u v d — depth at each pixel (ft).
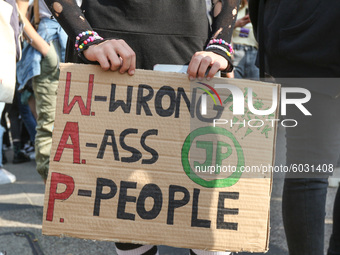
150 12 6.98
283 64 8.66
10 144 28.78
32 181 18.38
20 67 14.03
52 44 13.82
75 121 6.51
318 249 8.56
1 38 8.11
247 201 6.54
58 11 6.75
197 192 6.51
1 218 13.53
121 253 7.66
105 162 6.51
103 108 6.52
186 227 6.51
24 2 13.29
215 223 6.52
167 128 6.52
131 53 6.43
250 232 6.54
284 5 8.57
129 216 6.51
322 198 8.54
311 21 8.19
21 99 20.47
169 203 6.51
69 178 6.51
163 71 6.61
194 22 7.14
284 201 8.78
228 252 7.27
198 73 6.48
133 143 6.51
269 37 8.76
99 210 6.51
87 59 6.68
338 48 8.05
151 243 6.53
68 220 6.52
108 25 7.04
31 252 11.23
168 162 6.52
